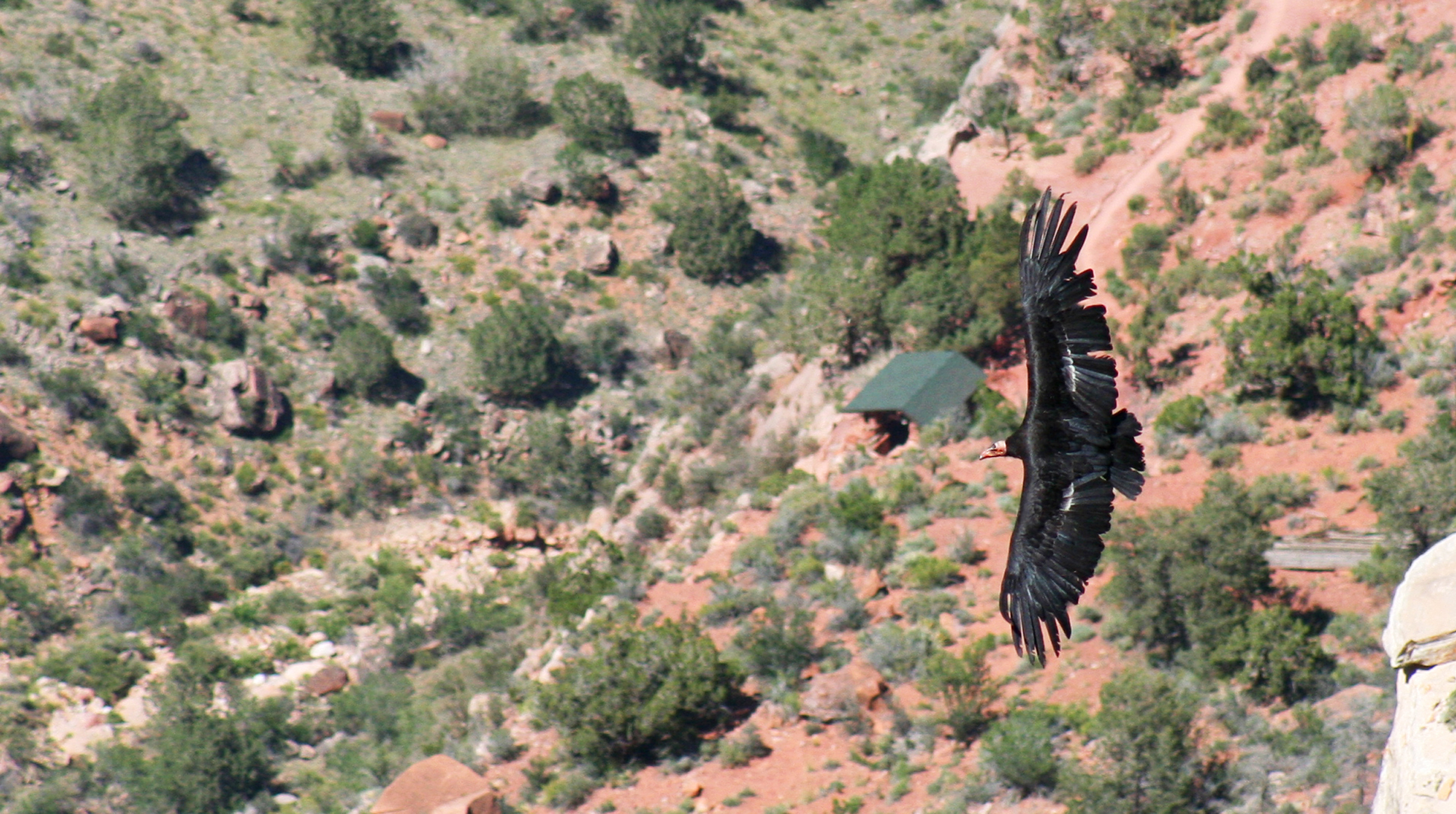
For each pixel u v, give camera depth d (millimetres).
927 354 102875
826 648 75062
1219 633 62438
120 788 86938
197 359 133625
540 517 126812
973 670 65500
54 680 98938
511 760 74875
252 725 91438
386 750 88625
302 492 126438
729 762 67750
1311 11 130625
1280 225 104938
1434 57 112938
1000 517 85562
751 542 89812
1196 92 129000
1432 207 96062
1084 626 69500
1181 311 100188
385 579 116562
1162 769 52688
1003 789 59062
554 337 141750
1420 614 22109
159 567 112938
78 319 130250
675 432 129000
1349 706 56625
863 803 61625
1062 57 146125
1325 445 81562
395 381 139250
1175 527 65812
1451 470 64250
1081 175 125562
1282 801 51719
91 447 120688
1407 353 86500
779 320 134250
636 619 84625
